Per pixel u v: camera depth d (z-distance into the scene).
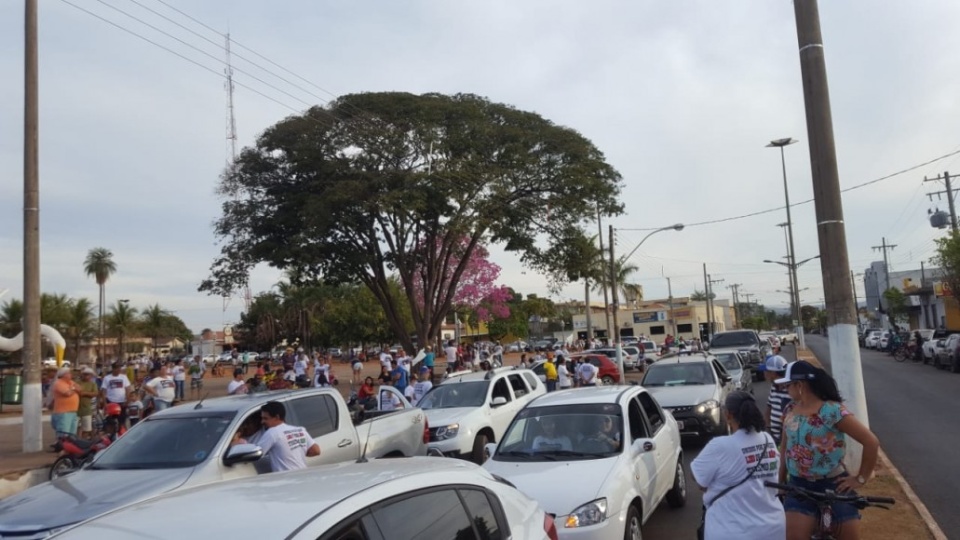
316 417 8.84
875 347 63.41
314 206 28.50
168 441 7.54
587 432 8.09
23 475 12.50
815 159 9.18
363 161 29.59
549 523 4.76
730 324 136.62
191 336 108.75
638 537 7.32
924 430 15.05
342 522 3.30
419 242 33.78
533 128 32.56
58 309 56.94
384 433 9.88
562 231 34.19
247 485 3.84
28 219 15.63
